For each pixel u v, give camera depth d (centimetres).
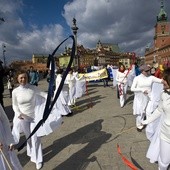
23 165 557
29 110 541
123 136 701
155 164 518
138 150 596
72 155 594
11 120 958
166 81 382
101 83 2472
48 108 464
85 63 12769
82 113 1039
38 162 539
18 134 534
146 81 687
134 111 736
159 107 422
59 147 650
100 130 771
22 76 539
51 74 460
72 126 837
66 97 986
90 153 597
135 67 1203
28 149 561
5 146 382
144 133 712
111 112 1022
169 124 380
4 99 1653
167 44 11312
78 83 1390
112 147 625
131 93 1530
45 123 535
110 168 515
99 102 1291
